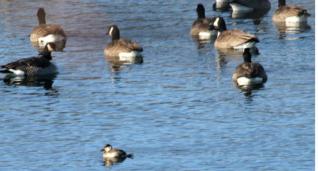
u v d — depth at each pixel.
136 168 34.91
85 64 52.47
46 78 49.62
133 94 45.28
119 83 47.59
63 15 67.12
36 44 58.22
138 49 53.66
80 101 44.34
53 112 42.59
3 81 49.41
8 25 63.97
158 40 58.41
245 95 44.75
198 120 40.69
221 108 42.53
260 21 65.69
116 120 40.94
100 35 60.59
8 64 50.47
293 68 49.97
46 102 44.38
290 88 45.84
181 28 61.94
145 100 44.12
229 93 45.22
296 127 39.41
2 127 40.44
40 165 35.59
